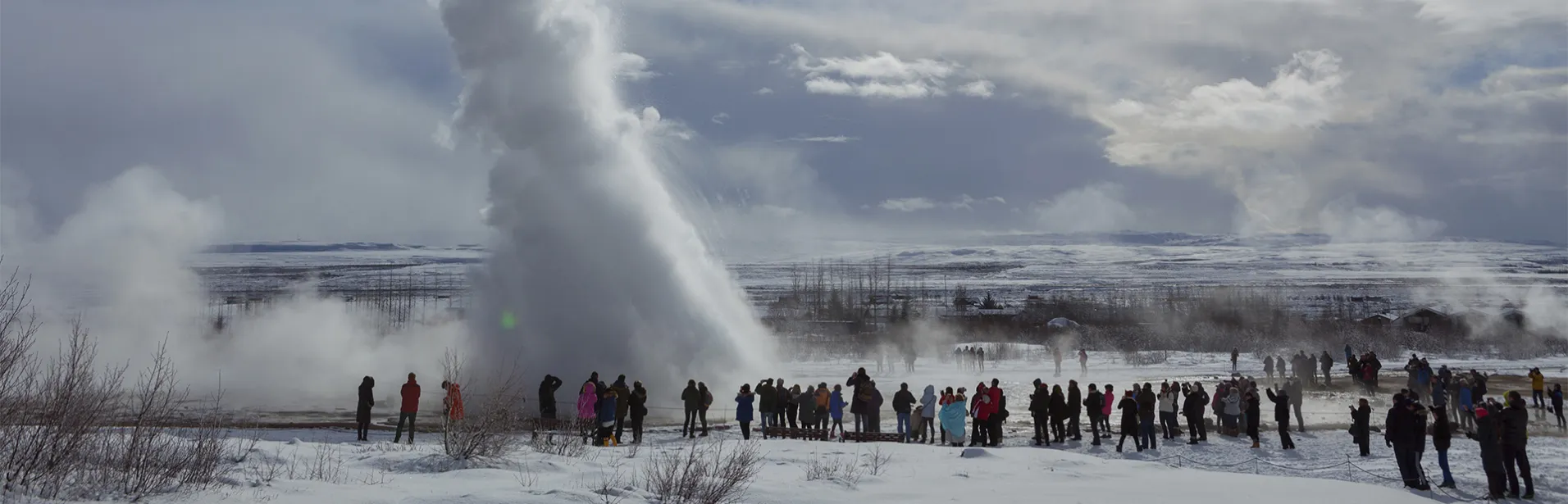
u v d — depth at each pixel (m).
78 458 10.64
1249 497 14.37
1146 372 47.56
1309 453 22.38
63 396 10.71
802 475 15.33
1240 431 27.17
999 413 24.52
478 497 11.20
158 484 10.70
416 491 11.83
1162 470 17.47
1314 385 39.84
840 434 26.16
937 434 27.69
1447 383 32.88
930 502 13.34
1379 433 25.92
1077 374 46.62
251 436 17.19
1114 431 27.56
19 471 10.05
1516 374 44.84
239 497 10.61
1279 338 69.50
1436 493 17.19
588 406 23.27
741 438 24.14
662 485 12.47
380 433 23.80
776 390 25.69
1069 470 16.78
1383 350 60.31
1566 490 17.23
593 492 11.90
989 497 13.77
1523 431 16.78
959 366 50.66
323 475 12.63
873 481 14.99
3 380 10.52
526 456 15.61
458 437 15.29
